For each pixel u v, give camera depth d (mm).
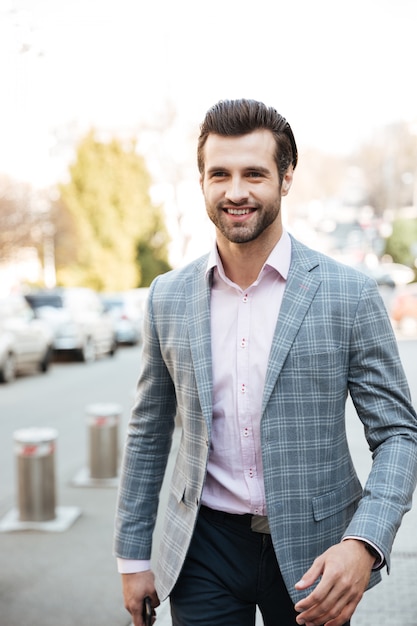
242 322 2004
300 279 1972
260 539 2033
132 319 25578
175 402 2250
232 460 2016
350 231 64438
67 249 32906
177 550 2074
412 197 58031
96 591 4520
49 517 5930
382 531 1721
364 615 3721
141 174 39656
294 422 1922
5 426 10336
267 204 1941
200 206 43469
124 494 2230
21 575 4793
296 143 2039
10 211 26797
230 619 2066
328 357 1919
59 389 14242
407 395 1952
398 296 23172
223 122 1934
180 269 2191
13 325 15852
